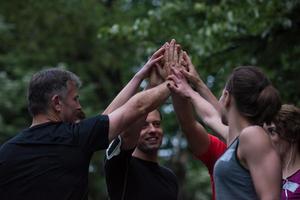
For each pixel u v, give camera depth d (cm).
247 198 370
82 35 1902
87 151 404
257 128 374
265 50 939
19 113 1761
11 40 1903
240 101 386
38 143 404
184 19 1023
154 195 505
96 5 1883
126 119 413
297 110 510
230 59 958
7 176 400
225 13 920
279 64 966
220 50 946
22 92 1731
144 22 1002
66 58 1956
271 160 365
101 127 405
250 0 869
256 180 364
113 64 1906
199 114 477
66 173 397
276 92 386
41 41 1902
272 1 872
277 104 385
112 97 2005
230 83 395
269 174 363
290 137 506
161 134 535
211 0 1033
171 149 1734
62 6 1869
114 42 1905
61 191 394
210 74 1018
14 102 1720
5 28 1819
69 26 1883
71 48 1908
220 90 1010
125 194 488
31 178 396
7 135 1656
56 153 399
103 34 1044
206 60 953
